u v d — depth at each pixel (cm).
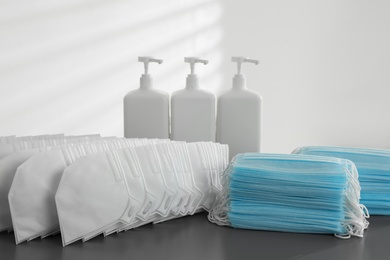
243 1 265
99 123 222
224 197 81
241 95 101
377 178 87
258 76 271
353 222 75
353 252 69
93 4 216
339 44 279
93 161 71
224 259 66
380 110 282
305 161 79
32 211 70
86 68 216
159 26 238
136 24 230
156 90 103
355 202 76
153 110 102
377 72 280
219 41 260
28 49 200
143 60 103
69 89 212
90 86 218
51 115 208
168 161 79
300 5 276
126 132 103
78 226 69
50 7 204
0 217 73
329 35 279
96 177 71
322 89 280
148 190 75
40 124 205
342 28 279
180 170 81
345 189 76
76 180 70
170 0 241
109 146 80
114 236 74
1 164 73
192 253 68
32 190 70
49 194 71
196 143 87
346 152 90
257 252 69
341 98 281
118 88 227
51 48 206
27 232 70
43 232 71
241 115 102
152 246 71
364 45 279
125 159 74
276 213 77
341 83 281
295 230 77
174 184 79
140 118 102
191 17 249
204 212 89
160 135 102
